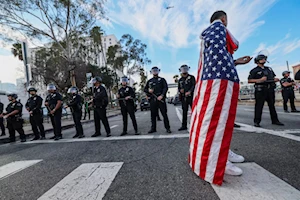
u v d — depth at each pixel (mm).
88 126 9781
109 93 42844
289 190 1758
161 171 2463
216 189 1862
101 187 2121
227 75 2039
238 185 1906
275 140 3490
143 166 2707
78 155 3654
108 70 41500
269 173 2135
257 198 1653
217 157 1991
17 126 6215
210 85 2068
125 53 42062
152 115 5566
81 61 30250
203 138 2066
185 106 5590
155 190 1961
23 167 3156
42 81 29938
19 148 5098
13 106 6250
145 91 5672
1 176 2779
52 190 2143
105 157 3336
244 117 7281
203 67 2215
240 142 3533
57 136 5957
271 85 4988
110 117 16172
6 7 14695
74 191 2066
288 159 2516
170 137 4598
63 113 14992
